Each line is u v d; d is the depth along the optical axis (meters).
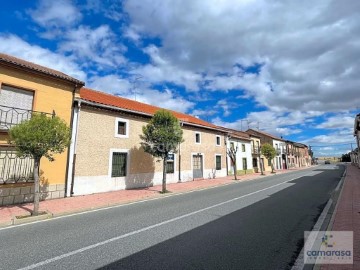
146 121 16.88
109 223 6.93
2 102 10.16
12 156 10.27
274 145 47.78
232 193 12.94
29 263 4.20
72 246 5.02
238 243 4.99
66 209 9.00
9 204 9.94
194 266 3.94
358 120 27.89
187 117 27.30
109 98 18.25
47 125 8.33
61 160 11.95
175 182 19.47
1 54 11.89
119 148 14.92
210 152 24.56
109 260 4.25
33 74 11.08
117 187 14.53
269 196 11.41
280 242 5.02
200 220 6.98
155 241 5.21
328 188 13.98
